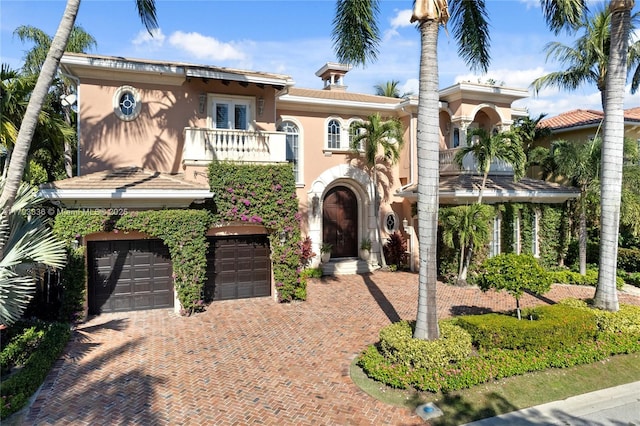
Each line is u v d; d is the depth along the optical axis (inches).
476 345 399.2
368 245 849.5
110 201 533.6
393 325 405.1
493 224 753.0
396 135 775.1
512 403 317.1
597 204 766.5
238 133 625.3
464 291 681.0
